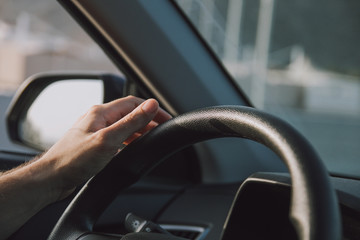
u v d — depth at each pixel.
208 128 0.43
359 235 0.40
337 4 26.11
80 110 1.27
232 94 1.00
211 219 0.84
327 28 26.11
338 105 23.27
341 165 10.28
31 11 20.34
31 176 0.47
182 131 0.46
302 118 19.97
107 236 0.49
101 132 0.46
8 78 17.80
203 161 0.99
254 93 21.11
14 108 1.49
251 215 0.39
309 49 25.95
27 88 1.46
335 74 25.48
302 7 26.05
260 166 1.04
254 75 21.36
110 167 0.51
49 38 19.97
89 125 0.49
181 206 0.93
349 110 22.64
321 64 25.94
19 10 20.33
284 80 24.30
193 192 0.96
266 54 23.33
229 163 1.00
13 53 19.31
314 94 24.11
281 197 0.38
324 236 0.27
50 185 0.48
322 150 12.70
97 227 0.87
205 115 0.42
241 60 20.14
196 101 0.94
